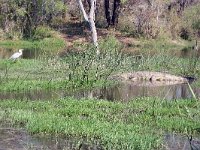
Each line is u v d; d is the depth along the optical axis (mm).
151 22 58469
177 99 20953
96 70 26250
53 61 29250
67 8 63438
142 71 29297
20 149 13391
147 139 13883
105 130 14836
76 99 20203
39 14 57750
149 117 17109
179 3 64188
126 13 61031
